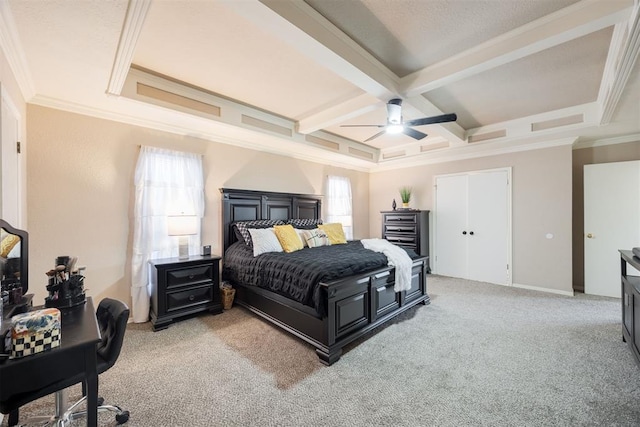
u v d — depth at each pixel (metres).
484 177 4.98
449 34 2.21
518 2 1.88
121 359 2.34
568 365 2.20
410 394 1.87
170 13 1.90
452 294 4.16
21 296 1.59
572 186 4.41
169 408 1.74
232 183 4.21
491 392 1.89
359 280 2.59
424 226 5.54
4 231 1.59
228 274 3.79
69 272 1.71
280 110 3.81
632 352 2.23
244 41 2.25
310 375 2.10
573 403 1.77
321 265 2.56
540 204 4.40
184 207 3.58
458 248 5.28
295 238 3.74
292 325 2.72
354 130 4.83
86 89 2.52
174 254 3.48
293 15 1.82
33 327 1.09
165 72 2.78
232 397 1.85
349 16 2.00
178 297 3.12
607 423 1.60
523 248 4.57
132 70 2.70
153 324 2.96
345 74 2.43
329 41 2.08
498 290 4.38
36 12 1.55
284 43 2.28
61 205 2.80
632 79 2.45
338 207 5.93
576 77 2.91
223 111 3.39
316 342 2.41
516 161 4.64
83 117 2.93
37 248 2.67
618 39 2.20
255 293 3.29
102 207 3.04
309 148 4.73
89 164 2.96
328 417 1.66
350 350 2.48
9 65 1.95
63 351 1.14
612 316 3.23
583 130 3.81
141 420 1.64
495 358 2.32
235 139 4.13
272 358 2.35
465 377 2.06
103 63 2.11
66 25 1.67
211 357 2.37
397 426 1.59
